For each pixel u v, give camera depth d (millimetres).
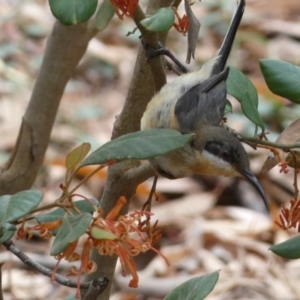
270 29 16266
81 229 3318
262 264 10094
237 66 14930
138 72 5480
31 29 15547
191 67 14492
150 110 5672
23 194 3709
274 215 11031
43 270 4109
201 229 10625
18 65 14641
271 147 4750
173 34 15469
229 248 10422
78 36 7117
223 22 15867
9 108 13203
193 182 11695
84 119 13102
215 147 5801
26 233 3705
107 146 3764
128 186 5246
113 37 15617
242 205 11531
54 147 12289
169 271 9953
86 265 3518
